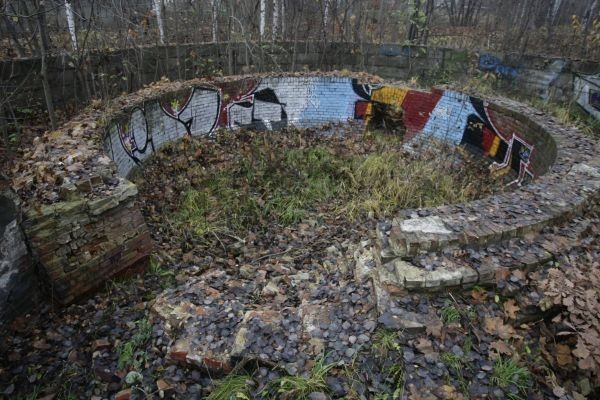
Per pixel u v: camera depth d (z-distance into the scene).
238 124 9.68
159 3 11.06
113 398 3.33
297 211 6.52
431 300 3.58
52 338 3.90
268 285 4.45
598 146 6.07
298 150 8.48
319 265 5.14
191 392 3.26
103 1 9.35
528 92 10.63
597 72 9.38
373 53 12.26
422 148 9.16
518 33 12.81
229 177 7.39
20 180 4.34
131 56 9.30
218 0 10.96
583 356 3.03
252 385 3.09
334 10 11.91
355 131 10.18
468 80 10.90
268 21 14.12
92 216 4.25
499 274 3.58
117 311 4.24
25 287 4.00
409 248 3.77
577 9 16.17
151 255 5.08
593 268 3.75
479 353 3.17
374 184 7.32
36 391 3.41
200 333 3.57
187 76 10.55
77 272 4.25
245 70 10.56
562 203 4.47
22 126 7.23
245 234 6.07
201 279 4.45
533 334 3.41
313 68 12.35
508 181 7.45
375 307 3.61
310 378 3.00
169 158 7.84
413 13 12.53
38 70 7.80
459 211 4.33
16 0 7.32
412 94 9.62
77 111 8.05
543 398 2.90
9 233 3.74
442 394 2.84
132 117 7.03
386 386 2.94
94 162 4.89
